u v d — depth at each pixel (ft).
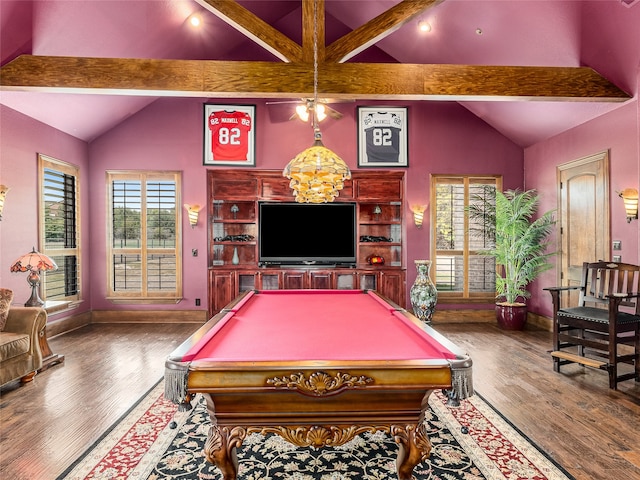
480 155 21.24
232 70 13.26
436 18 16.07
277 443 8.27
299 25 20.83
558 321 12.82
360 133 21.03
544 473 7.16
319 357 5.65
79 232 19.47
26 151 15.90
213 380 5.18
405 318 7.91
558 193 18.17
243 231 22.04
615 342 11.19
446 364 5.27
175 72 13.10
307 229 21.50
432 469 7.30
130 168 20.52
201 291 20.68
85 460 7.59
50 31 13.35
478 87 13.67
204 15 16.62
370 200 21.34
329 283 20.86
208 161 20.70
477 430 8.80
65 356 14.38
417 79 13.57
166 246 20.74
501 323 18.89
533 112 17.81
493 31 15.14
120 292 20.65
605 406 10.05
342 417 5.57
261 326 7.71
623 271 12.46
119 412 9.70
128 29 15.01
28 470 7.24
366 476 7.14
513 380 11.89
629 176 14.14
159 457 7.71
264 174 21.15
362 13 18.54
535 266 18.24
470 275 21.18
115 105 18.70
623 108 14.35
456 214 21.24
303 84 13.41
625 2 11.81
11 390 11.08
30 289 15.99
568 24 13.34
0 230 14.57
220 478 7.03
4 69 12.75
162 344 16.07
